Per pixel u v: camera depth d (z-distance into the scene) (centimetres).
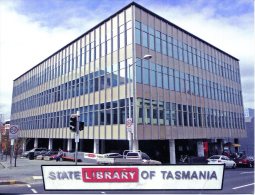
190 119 3744
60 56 4681
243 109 5441
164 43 3500
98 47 3638
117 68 3238
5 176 1748
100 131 3384
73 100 4109
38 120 5441
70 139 4150
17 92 7044
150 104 3103
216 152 4719
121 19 3275
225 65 5006
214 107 4416
